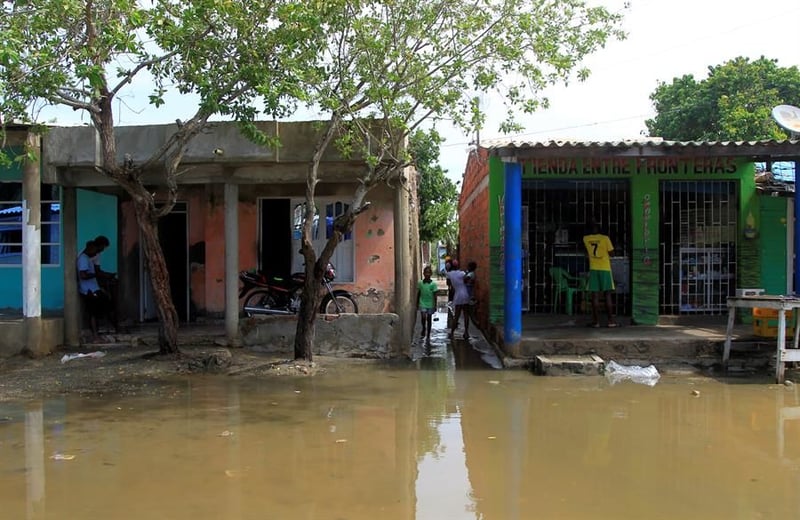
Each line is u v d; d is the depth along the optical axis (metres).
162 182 10.98
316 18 8.07
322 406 7.56
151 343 11.32
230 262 10.98
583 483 5.13
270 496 4.84
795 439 6.28
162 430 6.54
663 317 12.20
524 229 12.71
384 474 5.33
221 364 9.72
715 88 24.94
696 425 6.76
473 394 8.18
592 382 8.88
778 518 4.45
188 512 4.54
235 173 10.94
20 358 10.26
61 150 10.66
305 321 10.03
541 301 12.80
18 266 12.12
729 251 12.38
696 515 4.50
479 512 4.57
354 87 9.14
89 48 7.78
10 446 6.02
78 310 11.27
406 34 9.12
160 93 8.34
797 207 10.41
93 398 7.93
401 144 10.22
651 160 12.12
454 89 9.41
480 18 9.03
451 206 28.38
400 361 10.53
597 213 12.64
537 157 9.70
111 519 4.43
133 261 13.27
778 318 9.09
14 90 7.97
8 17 7.86
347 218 9.85
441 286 32.47
